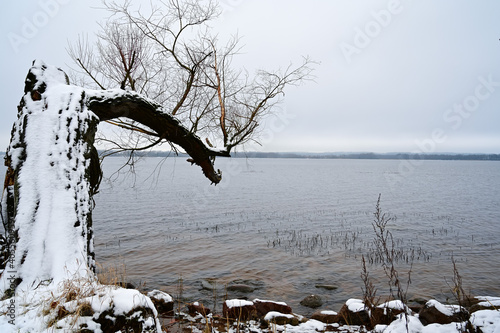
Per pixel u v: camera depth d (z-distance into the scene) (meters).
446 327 4.34
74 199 5.07
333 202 44.47
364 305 5.97
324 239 22.00
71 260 4.58
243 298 11.76
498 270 15.34
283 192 58.25
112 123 8.74
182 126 8.44
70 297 3.52
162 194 52.59
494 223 28.52
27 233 4.58
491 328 3.74
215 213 33.78
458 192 61.66
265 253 18.50
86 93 6.04
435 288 12.94
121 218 30.25
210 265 16.25
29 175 4.98
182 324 5.93
